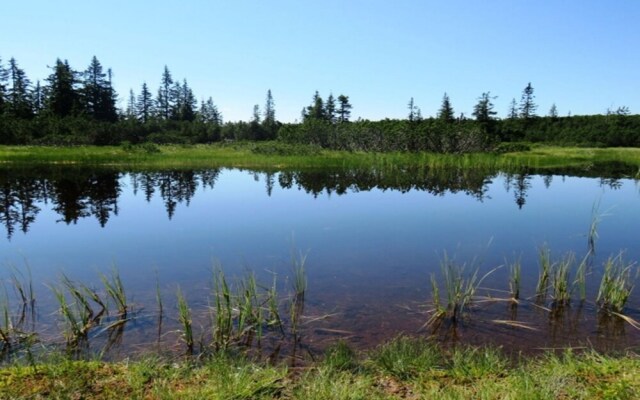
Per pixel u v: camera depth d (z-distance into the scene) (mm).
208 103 84250
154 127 60281
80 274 8008
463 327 5859
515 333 5676
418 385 4094
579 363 4367
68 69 61531
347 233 11297
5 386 3949
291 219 13219
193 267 8438
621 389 3676
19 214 13805
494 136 50312
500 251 9508
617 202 16078
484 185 21594
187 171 27578
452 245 10055
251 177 25000
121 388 4000
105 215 13789
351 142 41438
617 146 55219
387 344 5184
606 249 9523
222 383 3975
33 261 8789
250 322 5977
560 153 41156
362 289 7273
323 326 5891
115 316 6180
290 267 8430
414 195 18266
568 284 7309
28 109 56812
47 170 25906
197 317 6156
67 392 3869
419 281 7672
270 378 4191
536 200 16812
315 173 27219
